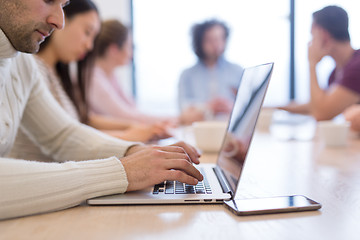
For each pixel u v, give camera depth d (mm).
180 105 3156
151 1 4105
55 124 1036
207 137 1305
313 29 2201
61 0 761
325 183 791
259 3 4020
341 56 2186
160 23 4125
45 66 1525
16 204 562
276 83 4086
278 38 4043
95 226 532
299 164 1021
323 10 2168
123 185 670
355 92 1996
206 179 795
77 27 1652
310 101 2178
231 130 889
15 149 1135
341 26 2139
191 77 3213
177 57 4160
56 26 763
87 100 1825
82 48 1711
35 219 564
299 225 528
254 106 710
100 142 961
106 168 676
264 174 895
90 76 1822
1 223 547
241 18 4039
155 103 4238
